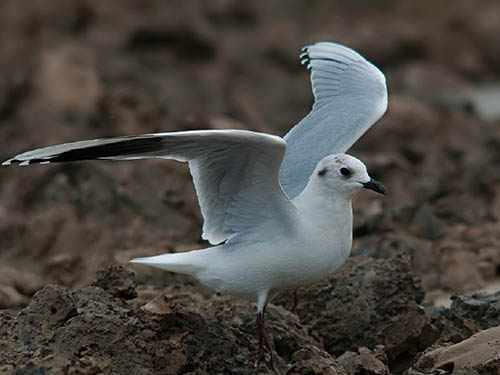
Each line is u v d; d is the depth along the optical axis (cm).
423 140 2138
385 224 1499
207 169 920
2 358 864
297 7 3875
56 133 2052
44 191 1688
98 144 865
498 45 3281
